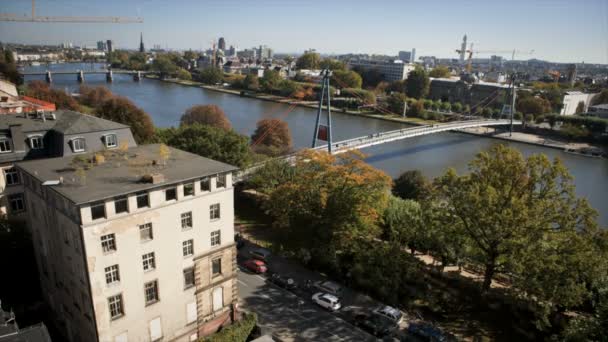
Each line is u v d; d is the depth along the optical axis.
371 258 76.38
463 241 73.62
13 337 40.19
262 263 81.00
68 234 49.12
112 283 49.34
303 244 86.00
